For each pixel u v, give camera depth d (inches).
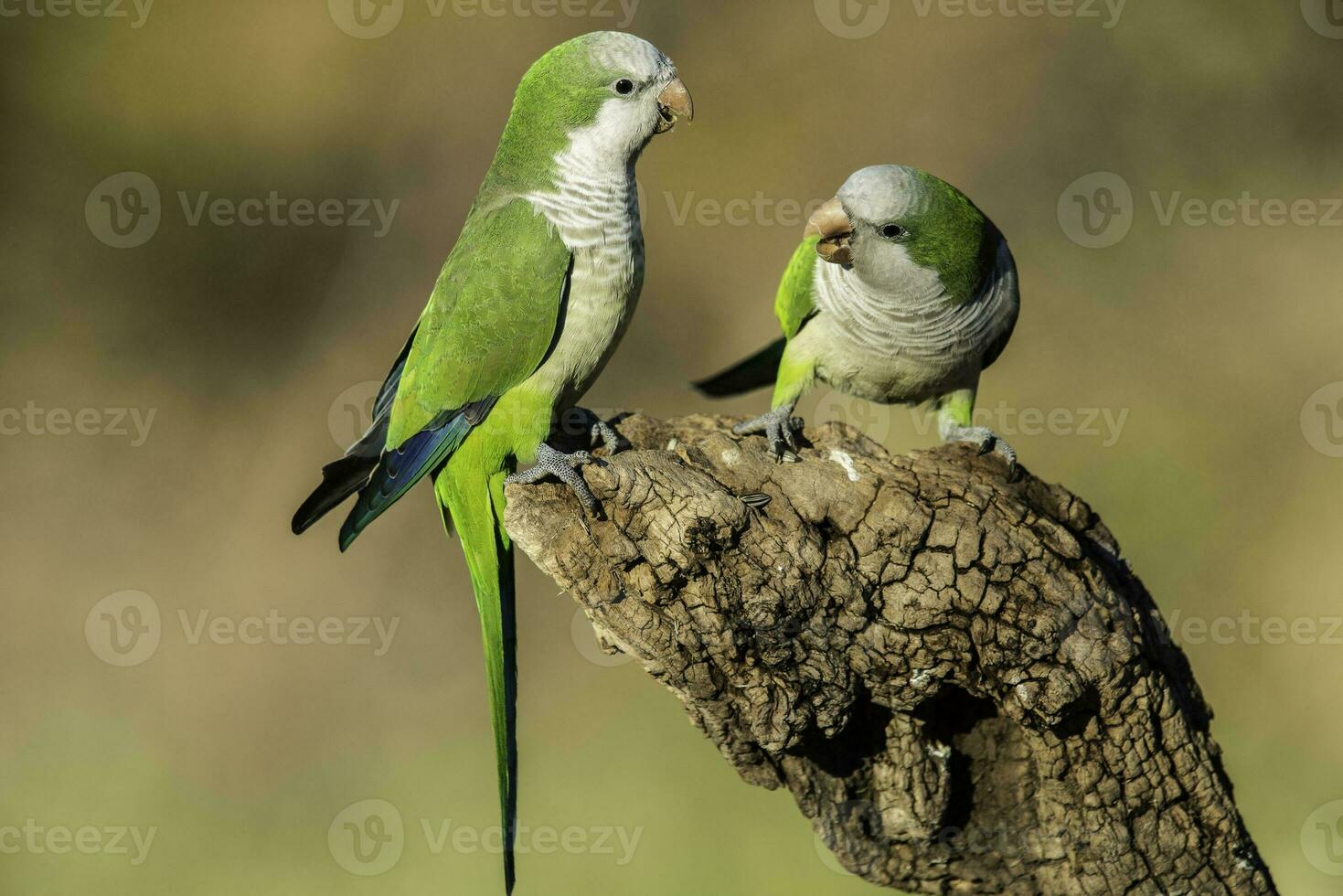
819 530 209.5
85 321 617.9
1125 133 663.8
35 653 521.0
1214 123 668.1
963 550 206.2
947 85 655.1
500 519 254.4
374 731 498.6
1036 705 208.7
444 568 538.6
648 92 251.1
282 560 552.7
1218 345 612.4
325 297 625.9
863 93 652.7
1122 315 624.1
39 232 626.5
